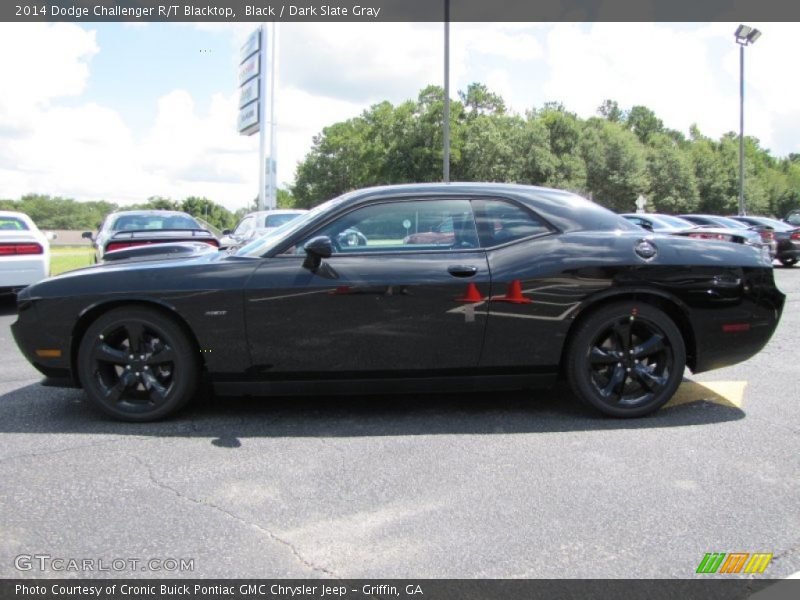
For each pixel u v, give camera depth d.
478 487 2.93
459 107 62.84
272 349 3.72
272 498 2.83
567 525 2.57
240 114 25.50
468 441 3.54
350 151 80.31
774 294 3.93
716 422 3.85
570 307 3.73
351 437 3.62
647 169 73.81
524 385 3.89
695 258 3.82
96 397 3.87
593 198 71.25
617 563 2.30
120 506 2.76
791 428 3.73
